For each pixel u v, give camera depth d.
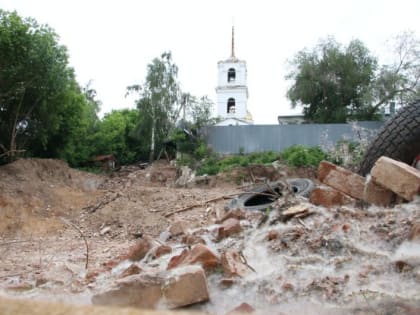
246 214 4.96
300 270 2.62
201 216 9.88
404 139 4.23
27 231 10.65
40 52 15.40
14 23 15.14
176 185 17.78
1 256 6.33
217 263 2.74
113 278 3.01
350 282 2.34
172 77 25.08
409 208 3.29
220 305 2.22
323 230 3.28
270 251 3.12
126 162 25.75
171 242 4.97
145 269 2.91
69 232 10.41
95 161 24.02
